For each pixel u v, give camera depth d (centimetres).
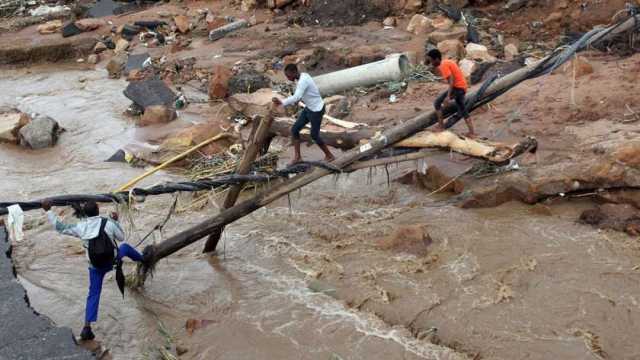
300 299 829
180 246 870
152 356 739
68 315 827
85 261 971
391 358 704
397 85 1577
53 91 2020
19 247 1019
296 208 1084
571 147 1104
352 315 786
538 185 978
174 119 1616
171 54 2216
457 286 815
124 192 788
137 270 870
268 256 945
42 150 1504
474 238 920
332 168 885
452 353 706
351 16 2234
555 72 1473
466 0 2066
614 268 817
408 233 915
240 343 751
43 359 685
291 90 1653
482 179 1042
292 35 2166
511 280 815
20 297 802
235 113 1554
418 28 1978
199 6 2709
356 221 1017
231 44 2203
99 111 1761
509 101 1352
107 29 2561
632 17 908
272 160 1117
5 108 1853
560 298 772
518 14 1969
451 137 870
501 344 708
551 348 694
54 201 732
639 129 1122
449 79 874
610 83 1344
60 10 3050
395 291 820
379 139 881
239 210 886
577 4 1839
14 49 2436
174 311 829
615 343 695
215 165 1208
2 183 1298
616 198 948
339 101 1521
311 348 732
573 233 905
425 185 1103
